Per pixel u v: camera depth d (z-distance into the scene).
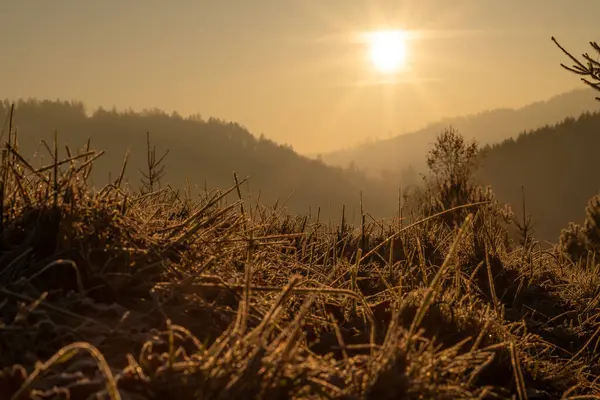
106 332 2.21
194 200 4.27
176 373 1.98
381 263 4.85
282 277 3.51
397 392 2.14
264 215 4.63
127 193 3.21
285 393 2.05
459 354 2.96
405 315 3.17
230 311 2.67
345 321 3.13
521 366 3.13
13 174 2.96
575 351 3.90
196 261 3.00
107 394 1.81
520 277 5.07
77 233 2.60
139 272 2.60
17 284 2.26
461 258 5.23
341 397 2.11
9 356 1.99
